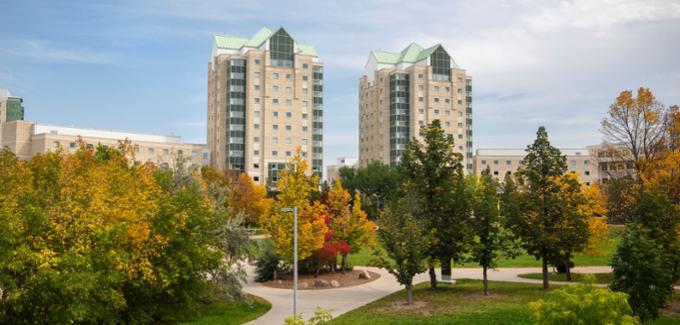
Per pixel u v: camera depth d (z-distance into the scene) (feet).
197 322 89.97
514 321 80.23
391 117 440.45
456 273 147.23
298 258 128.67
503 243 108.88
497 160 490.90
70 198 72.13
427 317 85.10
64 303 67.87
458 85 440.86
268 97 374.63
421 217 103.45
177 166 118.01
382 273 149.69
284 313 96.89
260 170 372.58
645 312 79.00
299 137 380.78
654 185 123.24
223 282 98.94
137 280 81.51
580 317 52.01
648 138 155.74
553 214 105.91
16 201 69.41
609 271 140.56
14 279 65.00
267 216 138.62
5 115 490.08
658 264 79.87
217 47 401.90
